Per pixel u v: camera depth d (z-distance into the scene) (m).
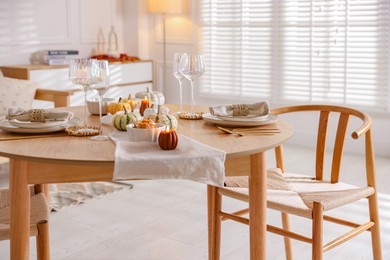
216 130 2.51
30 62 5.95
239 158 2.26
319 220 2.37
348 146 5.60
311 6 5.62
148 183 4.51
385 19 5.23
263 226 2.34
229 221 3.68
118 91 6.29
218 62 6.37
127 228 3.56
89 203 4.02
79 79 2.39
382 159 5.29
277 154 3.00
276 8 5.85
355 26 5.41
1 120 2.61
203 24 6.41
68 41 6.30
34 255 3.16
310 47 5.70
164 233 3.49
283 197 2.54
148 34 6.88
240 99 6.29
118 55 6.64
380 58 5.31
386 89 5.33
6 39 5.72
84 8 6.44
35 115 2.46
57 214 3.79
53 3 6.11
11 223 2.16
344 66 5.52
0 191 2.60
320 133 2.87
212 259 2.80
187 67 2.76
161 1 6.28
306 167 5.02
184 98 6.71
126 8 6.85
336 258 3.13
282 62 5.91
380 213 3.83
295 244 3.31
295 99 5.89
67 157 2.04
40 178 2.12
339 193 2.58
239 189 2.65
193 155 2.06
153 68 6.79
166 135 2.13
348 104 5.56
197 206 3.98
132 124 2.34
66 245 3.30
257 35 6.04
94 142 2.28
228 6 6.18
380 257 2.74
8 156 2.09
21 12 5.82
